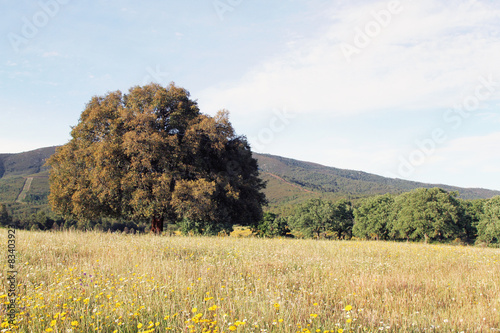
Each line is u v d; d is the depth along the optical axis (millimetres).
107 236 12672
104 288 5602
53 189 20875
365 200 78250
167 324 4219
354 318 4664
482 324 4559
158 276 6406
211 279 6629
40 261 7469
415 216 56312
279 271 7980
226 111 20547
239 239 15234
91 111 19953
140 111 19734
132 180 18047
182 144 19438
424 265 9492
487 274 8094
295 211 81688
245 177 23453
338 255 10477
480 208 65750
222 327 3998
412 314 5016
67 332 3803
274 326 4371
